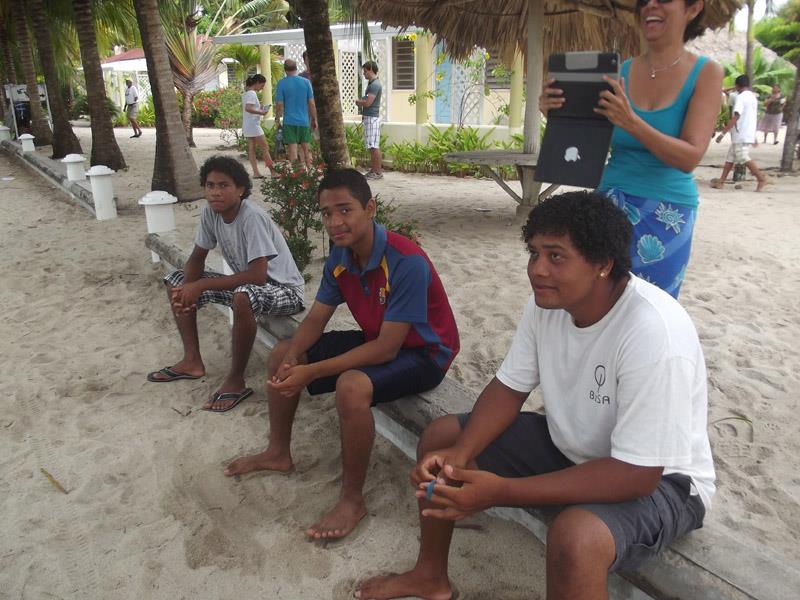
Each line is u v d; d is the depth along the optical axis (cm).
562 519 172
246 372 416
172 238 605
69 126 1439
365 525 275
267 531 275
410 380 276
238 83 2412
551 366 197
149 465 324
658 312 173
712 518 272
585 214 170
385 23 765
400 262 267
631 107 258
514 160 728
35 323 515
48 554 267
